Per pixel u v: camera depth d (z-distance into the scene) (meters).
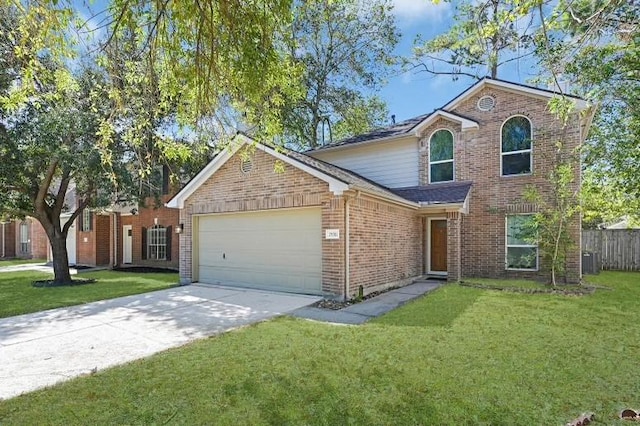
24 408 3.78
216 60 4.64
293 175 10.33
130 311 8.38
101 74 7.66
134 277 15.75
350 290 9.47
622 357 5.01
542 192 12.45
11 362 5.15
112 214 21.00
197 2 3.91
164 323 7.22
